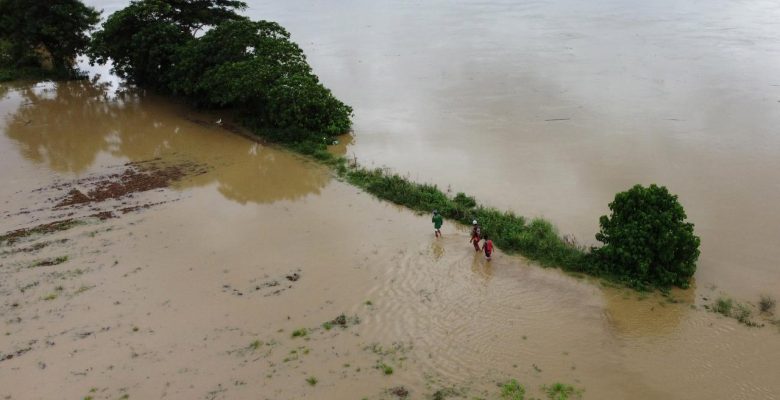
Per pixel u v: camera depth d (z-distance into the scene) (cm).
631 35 5991
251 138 3634
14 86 5028
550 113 3828
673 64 4847
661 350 1677
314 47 6066
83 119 4131
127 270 2178
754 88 4131
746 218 2412
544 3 8175
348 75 4988
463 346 1720
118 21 4359
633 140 3306
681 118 3619
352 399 1520
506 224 2380
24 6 5091
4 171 3209
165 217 2614
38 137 3781
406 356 1683
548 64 5050
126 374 1644
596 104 3956
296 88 3588
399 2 8850
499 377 1588
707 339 1712
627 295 1934
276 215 2609
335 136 3591
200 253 2284
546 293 1966
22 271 2186
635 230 2006
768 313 1816
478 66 5106
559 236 2330
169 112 4259
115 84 5075
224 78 3688
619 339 1728
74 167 3266
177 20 4606
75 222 2586
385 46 6028
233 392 1562
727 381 1550
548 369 1616
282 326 1831
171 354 1719
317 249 2295
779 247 2194
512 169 3003
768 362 1609
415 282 2055
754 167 2889
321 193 2834
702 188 2695
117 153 3469
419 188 2770
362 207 2664
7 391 1590
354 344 1739
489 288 2006
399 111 4019
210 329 1823
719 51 5181
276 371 1634
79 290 2056
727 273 2044
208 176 3086
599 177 2864
